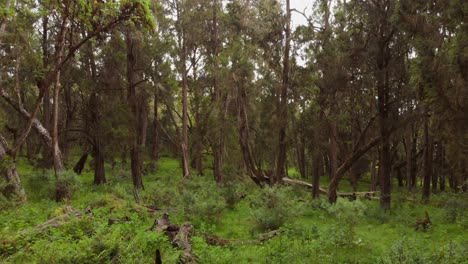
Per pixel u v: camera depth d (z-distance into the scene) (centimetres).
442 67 1162
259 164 2838
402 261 795
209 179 3002
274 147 2544
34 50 1900
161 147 4550
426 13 1515
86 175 3172
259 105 2627
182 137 3103
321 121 2042
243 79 2386
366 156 3012
